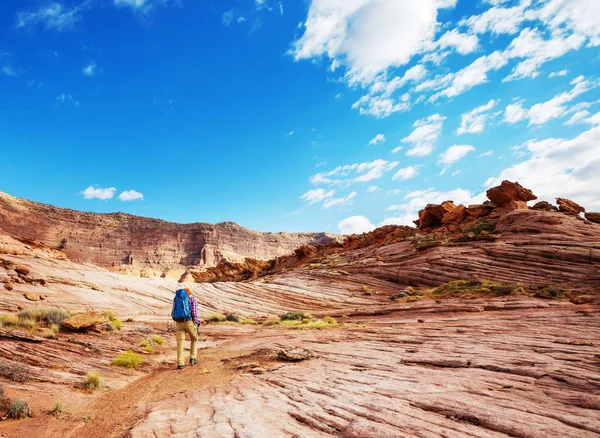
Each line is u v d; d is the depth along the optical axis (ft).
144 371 32.86
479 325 45.62
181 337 35.37
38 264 87.04
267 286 132.57
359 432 12.89
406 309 76.18
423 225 196.65
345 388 20.26
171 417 17.75
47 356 30.53
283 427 14.39
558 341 29.81
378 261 154.30
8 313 55.83
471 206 173.47
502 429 12.43
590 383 17.21
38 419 19.08
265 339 52.31
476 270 112.06
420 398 16.71
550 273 98.07
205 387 25.61
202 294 115.44
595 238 107.55
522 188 156.46
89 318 46.85
